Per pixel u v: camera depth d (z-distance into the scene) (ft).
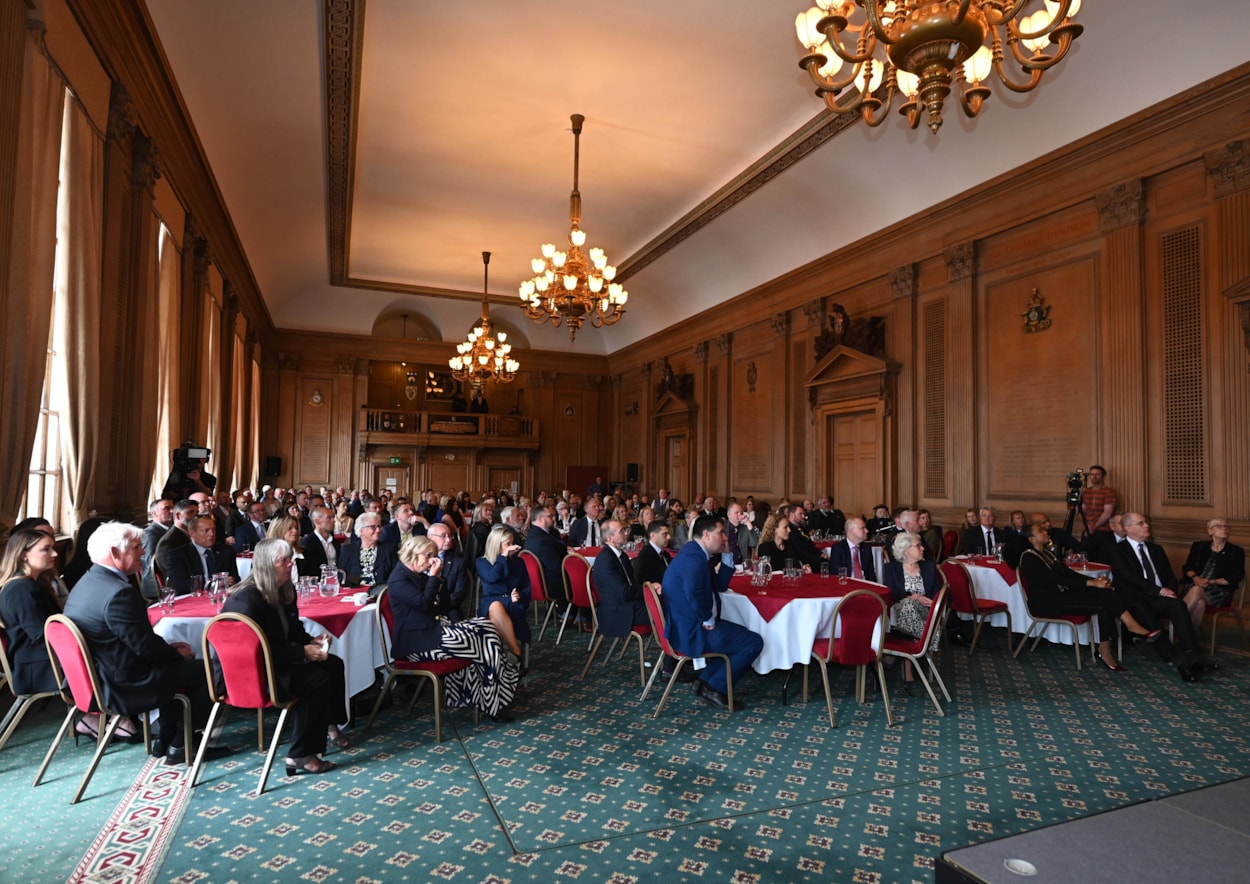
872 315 40.04
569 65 28.02
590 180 38.93
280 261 50.70
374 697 17.80
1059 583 21.52
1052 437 30.09
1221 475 24.38
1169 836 5.52
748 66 27.91
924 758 14.01
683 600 16.66
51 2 15.42
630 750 14.40
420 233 47.88
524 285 34.37
